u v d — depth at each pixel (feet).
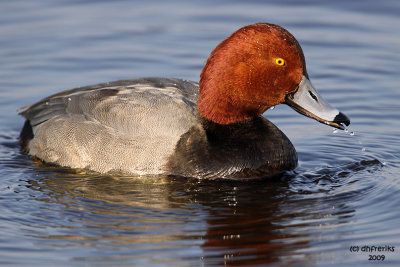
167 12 60.13
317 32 55.52
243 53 33.99
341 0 60.75
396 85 48.16
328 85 48.47
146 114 35.35
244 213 30.86
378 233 28.76
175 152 34.55
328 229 29.19
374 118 44.06
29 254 27.27
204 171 34.30
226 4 61.05
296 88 34.50
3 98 46.60
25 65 50.96
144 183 34.60
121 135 35.45
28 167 37.11
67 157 36.81
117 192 33.53
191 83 38.93
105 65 51.21
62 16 58.75
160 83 38.68
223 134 35.04
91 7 60.75
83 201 32.48
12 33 55.26
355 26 56.44
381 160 37.99
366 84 48.44
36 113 39.37
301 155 38.81
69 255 27.12
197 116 35.65
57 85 48.32
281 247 27.66
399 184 34.01
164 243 28.02
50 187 34.27
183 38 55.26
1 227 29.71
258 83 34.30
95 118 36.40
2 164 37.52
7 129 43.60
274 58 33.83
